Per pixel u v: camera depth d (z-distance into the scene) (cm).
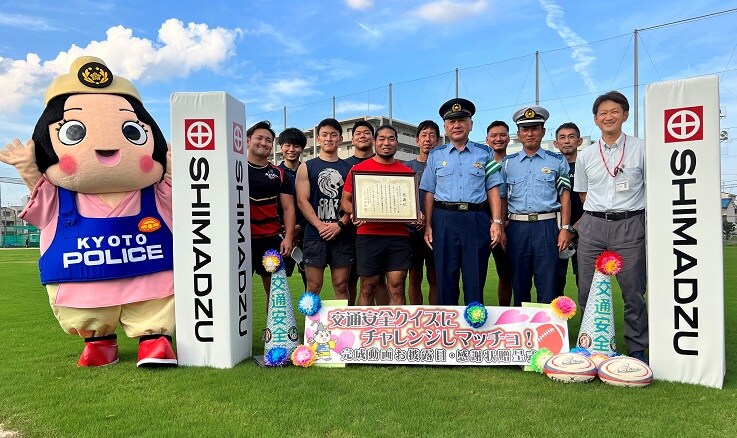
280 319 446
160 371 411
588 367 377
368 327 432
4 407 331
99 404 335
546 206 478
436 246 479
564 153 625
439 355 423
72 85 433
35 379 391
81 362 429
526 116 488
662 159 381
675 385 369
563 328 420
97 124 417
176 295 425
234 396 348
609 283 423
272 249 492
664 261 382
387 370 414
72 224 416
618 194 423
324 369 417
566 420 304
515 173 494
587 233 441
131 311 431
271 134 546
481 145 502
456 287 480
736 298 794
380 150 479
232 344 427
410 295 649
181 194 423
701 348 371
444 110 498
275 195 548
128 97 453
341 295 520
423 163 619
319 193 525
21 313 724
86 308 410
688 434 284
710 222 367
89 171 409
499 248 564
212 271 426
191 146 423
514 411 319
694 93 371
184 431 290
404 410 320
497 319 426
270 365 422
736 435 283
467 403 333
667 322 382
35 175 417
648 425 296
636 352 424
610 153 428
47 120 419
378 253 470
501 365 421
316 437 282
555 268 477
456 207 471
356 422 301
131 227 426
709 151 367
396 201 465
